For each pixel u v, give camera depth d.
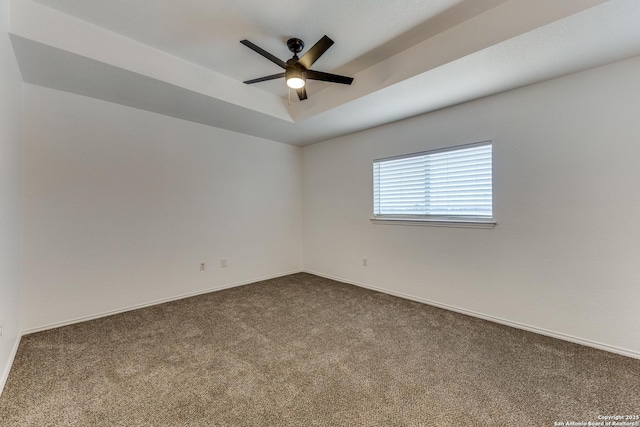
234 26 2.12
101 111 2.88
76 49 2.03
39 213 2.53
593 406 1.56
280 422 1.45
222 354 2.13
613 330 2.16
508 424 1.43
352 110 3.15
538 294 2.51
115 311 2.97
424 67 2.29
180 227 3.50
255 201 4.31
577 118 2.29
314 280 4.39
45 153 2.56
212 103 2.96
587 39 1.84
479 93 2.69
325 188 4.57
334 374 1.88
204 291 3.72
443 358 2.08
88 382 1.77
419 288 3.38
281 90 3.26
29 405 1.56
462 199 3.01
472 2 1.87
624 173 2.11
